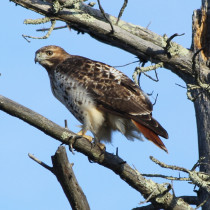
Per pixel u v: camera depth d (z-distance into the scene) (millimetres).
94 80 11422
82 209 8828
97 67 11719
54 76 11812
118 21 12344
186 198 11312
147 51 12141
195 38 12352
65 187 8734
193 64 11062
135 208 11656
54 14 11719
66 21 11914
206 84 11383
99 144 10984
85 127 11375
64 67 11758
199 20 12477
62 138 9664
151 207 11477
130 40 12055
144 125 10953
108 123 11453
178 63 12109
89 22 11914
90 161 10312
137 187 10008
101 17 12336
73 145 9781
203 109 11648
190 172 9750
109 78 11492
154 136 10734
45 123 9508
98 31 12008
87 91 11328
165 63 12227
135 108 11180
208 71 12016
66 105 11820
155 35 12375
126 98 11273
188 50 12305
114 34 11984
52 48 12656
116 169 9938
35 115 9430
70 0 11648
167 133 10758
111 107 11250
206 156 11336
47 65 12570
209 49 12250
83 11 12203
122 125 11336
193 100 11109
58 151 8477
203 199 10969
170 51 12031
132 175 9945
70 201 8859
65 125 9734
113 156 9922
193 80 12164
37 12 11695
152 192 9477
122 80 11594
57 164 8562
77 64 11805
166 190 9953
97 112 11328
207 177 9906
